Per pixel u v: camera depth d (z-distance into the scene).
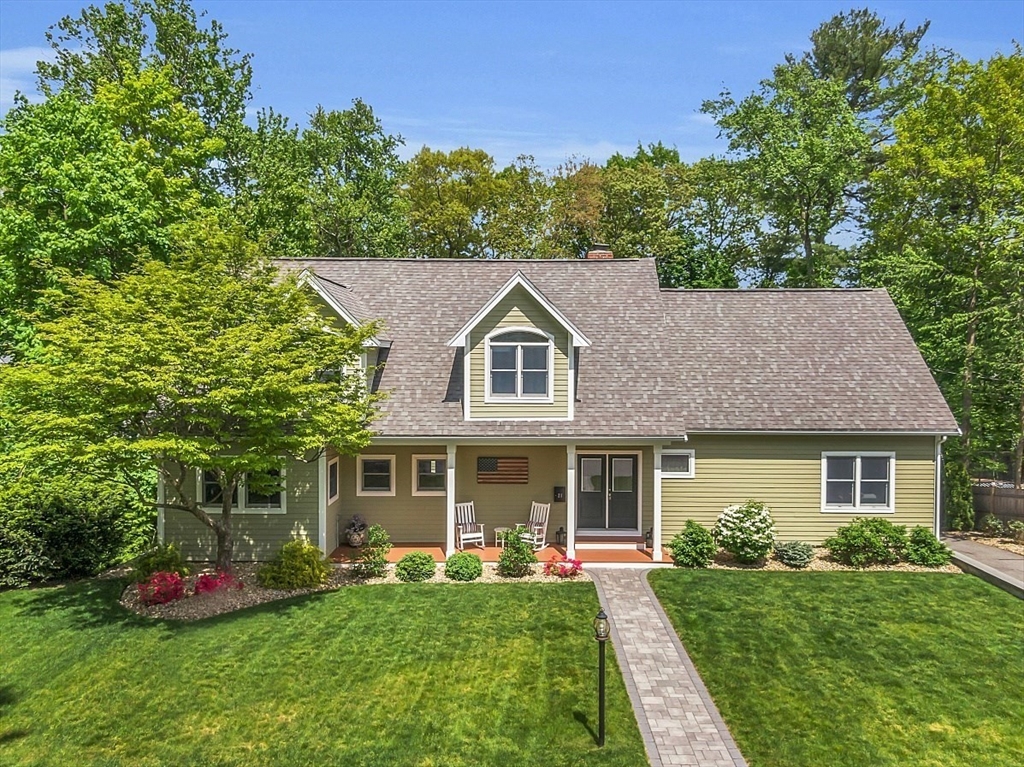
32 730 10.00
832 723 10.05
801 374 20.20
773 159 35.25
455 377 19.34
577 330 18.03
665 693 10.93
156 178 22.95
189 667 11.86
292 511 18.02
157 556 16.19
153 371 13.16
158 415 14.60
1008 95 23.92
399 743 9.53
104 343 12.97
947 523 22.94
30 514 16.19
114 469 14.82
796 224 38.41
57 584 16.33
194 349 13.22
